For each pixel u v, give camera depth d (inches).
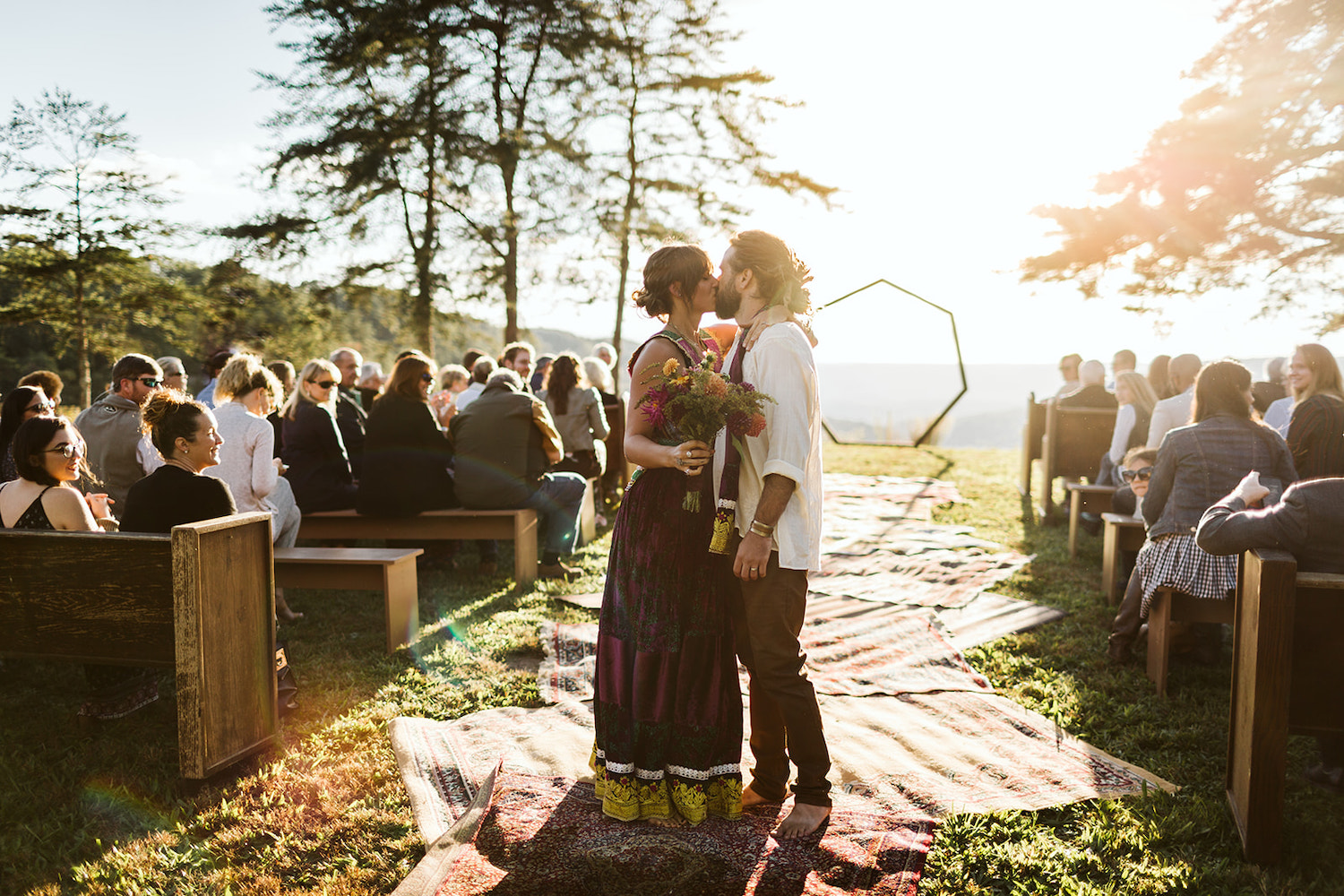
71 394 1232.2
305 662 163.3
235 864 98.7
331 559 167.9
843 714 140.6
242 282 762.8
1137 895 91.5
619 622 98.0
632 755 98.0
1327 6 529.7
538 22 698.2
